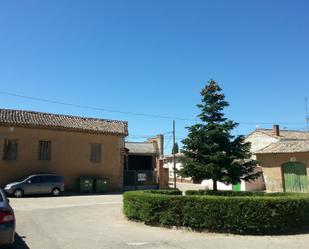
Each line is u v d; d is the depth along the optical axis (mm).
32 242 10438
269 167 34031
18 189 27375
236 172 17000
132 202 14633
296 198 12930
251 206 12328
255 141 47719
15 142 29891
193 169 17188
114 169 34500
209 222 12500
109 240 11000
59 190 29219
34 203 22312
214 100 17734
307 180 31000
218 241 11102
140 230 12828
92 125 34562
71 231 12492
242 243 10836
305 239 11531
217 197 12680
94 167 33469
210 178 17250
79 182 32094
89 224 14102
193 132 17500
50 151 31328
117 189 34406
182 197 13039
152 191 16766
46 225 13688
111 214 17047
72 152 32406
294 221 12734
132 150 47375
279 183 32938
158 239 11273
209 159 17078
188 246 10320
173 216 13133
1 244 8211
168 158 59969
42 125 30781
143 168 48156
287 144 34219
